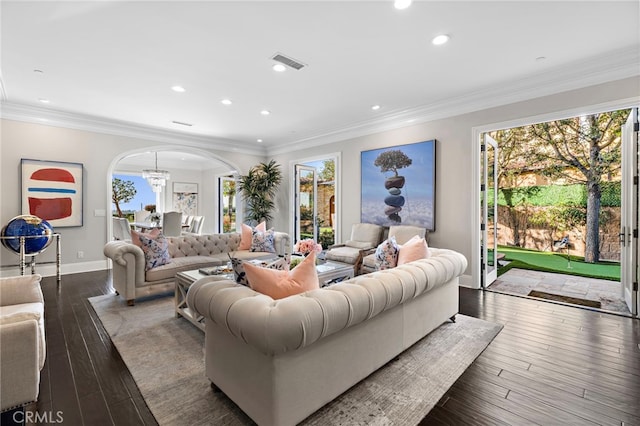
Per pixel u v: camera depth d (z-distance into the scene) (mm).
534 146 6797
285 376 1457
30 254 4160
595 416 1662
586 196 6195
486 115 4023
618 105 3105
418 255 2812
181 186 10398
